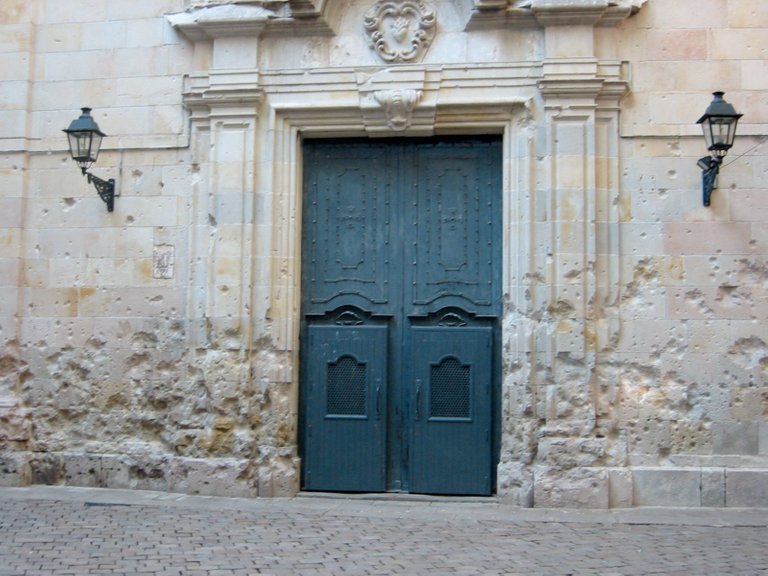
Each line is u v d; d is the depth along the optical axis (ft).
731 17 32.83
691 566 23.56
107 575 22.18
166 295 34.88
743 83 32.60
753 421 31.65
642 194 32.60
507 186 33.37
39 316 35.68
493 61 33.37
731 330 31.96
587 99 32.53
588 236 32.22
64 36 36.29
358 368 34.40
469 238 34.27
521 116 33.19
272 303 33.83
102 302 35.32
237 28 34.14
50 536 26.43
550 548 25.59
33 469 35.14
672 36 32.89
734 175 32.40
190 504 31.76
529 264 32.48
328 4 33.88
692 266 32.27
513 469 32.12
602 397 31.99
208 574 22.38
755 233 32.17
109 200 35.32
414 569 23.06
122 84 35.68
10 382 35.45
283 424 33.60
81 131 33.12
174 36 35.40
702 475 31.45
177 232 34.96
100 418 34.99
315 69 34.17
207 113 34.88
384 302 34.50
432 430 33.83
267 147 34.32
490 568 23.21
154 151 35.32
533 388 32.12
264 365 33.71
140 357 34.91
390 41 33.91
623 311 32.32
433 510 31.24
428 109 33.55
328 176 35.22
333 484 34.12
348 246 34.86
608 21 32.76
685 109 32.68
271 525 28.48
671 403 31.91
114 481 34.55
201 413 33.96
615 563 23.84
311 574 22.48
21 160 36.04
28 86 36.27
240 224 33.94
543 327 32.22
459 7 33.73
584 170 32.37
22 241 35.96
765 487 31.30
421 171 34.76
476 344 33.81
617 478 31.50
